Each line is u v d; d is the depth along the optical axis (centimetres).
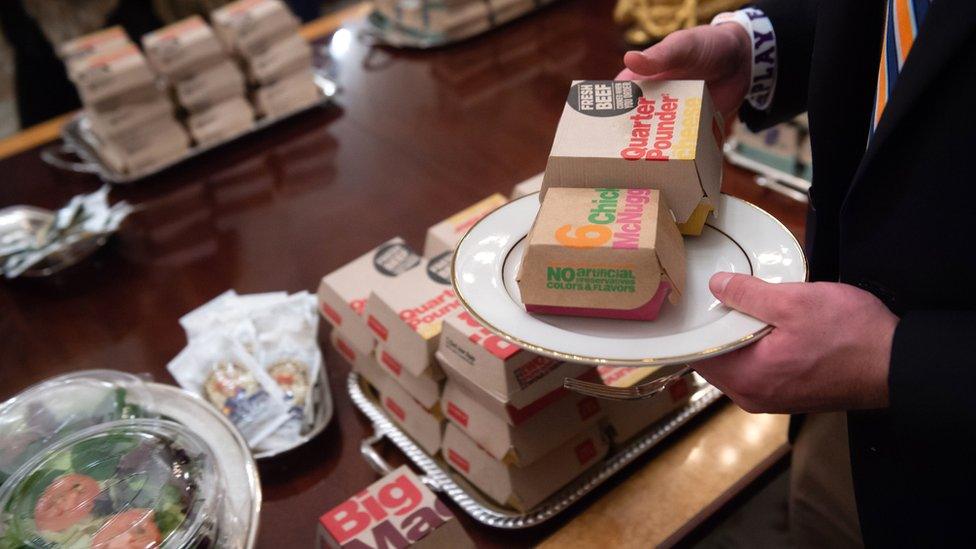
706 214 82
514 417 88
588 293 75
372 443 107
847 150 87
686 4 162
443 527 84
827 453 106
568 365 91
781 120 112
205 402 95
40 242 146
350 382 114
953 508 76
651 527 95
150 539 73
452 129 172
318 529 88
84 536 73
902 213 75
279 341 118
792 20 103
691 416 105
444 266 104
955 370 68
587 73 182
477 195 152
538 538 94
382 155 167
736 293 74
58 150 183
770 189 142
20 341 135
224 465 88
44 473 78
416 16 200
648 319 76
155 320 135
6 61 335
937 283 75
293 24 175
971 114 68
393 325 98
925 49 68
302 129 179
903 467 79
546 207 78
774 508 124
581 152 79
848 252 82
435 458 102
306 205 156
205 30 168
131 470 78
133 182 168
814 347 72
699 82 84
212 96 171
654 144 79
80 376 100
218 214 157
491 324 75
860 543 110
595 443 98
